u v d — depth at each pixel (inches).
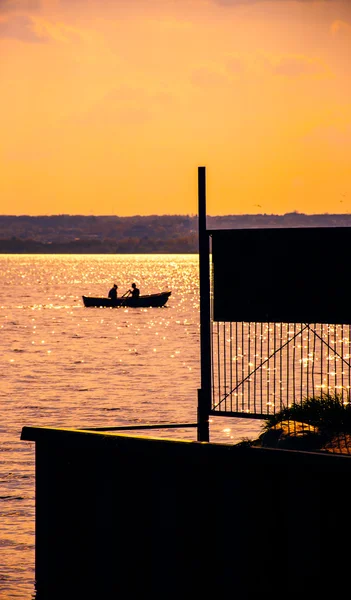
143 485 1549.0
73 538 1663.4
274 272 2084.2
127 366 6717.5
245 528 1437.0
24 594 1891.0
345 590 1322.6
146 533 1547.7
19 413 4394.7
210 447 1467.8
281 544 1396.4
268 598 1408.7
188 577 1498.5
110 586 1599.4
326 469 1338.6
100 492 1611.7
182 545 1504.7
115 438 1587.1
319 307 2034.9
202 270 2176.4
